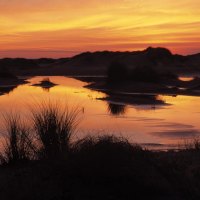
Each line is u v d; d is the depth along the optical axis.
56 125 16.42
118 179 11.88
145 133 38.19
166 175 12.76
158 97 75.94
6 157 17.50
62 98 69.31
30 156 16.69
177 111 55.91
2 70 131.00
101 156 12.30
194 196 11.84
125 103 65.31
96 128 39.56
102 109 56.34
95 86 98.75
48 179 12.34
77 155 12.73
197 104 64.44
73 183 11.95
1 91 88.12
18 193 11.70
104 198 11.50
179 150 19.47
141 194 11.69
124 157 12.50
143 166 12.57
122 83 94.81
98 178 11.92
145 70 100.06
